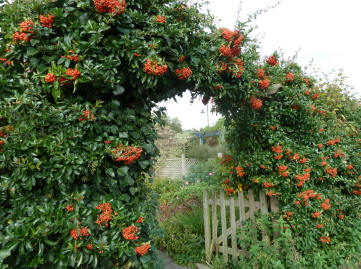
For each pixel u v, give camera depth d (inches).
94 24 54.2
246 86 94.0
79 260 48.9
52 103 54.7
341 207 119.3
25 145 48.3
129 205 64.1
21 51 53.3
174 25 65.4
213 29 81.6
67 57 51.9
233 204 116.5
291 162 103.9
